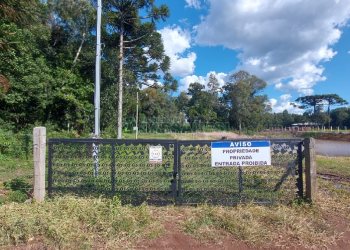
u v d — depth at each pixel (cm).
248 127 8562
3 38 1588
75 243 448
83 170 629
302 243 469
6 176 945
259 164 614
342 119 10388
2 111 1897
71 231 467
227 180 617
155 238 472
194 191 613
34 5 1634
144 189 614
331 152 2514
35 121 2100
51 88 2150
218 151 615
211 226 508
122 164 621
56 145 630
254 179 618
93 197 609
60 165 630
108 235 468
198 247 459
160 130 6238
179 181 611
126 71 2600
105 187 621
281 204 603
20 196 648
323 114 10700
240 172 618
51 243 447
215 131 7331
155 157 616
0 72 1669
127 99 2683
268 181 618
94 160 626
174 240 473
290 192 615
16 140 1403
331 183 838
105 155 625
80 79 2477
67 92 2266
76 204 550
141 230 486
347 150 2762
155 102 6531
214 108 8862
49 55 2592
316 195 616
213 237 478
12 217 492
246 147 614
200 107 8406
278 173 618
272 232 493
